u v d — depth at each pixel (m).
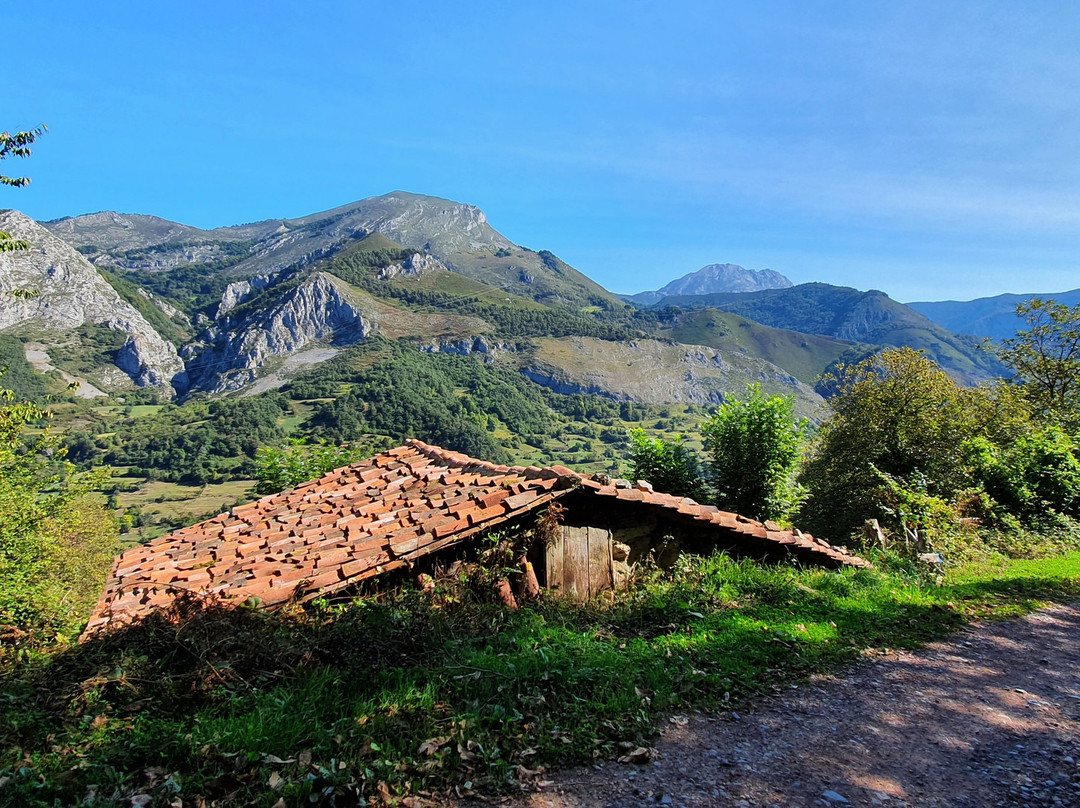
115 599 7.42
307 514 10.04
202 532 10.52
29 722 4.33
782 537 10.22
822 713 5.02
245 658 5.22
